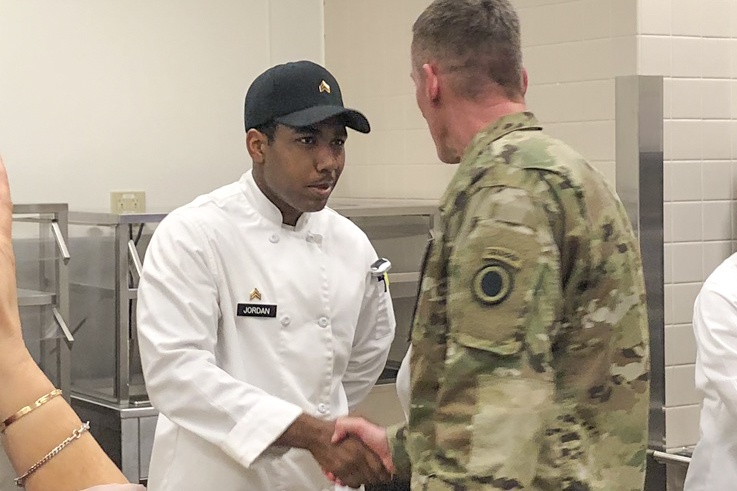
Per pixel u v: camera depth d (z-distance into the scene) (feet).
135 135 12.87
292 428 6.59
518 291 4.63
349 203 13.16
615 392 4.99
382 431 6.55
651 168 10.48
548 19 11.59
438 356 4.94
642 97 10.36
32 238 11.43
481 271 4.69
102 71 12.62
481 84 5.26
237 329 7.16
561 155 4.95
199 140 13.34
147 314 6.85
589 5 11.11
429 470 4.79
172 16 13.08
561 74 11.46
